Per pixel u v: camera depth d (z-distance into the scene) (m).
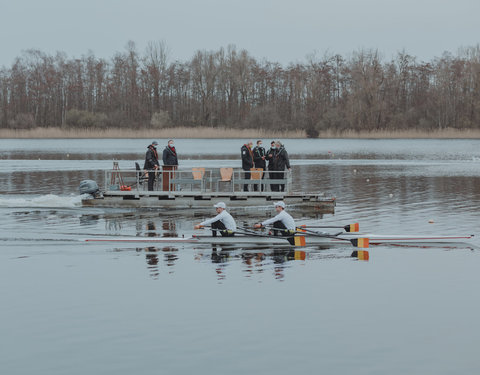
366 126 103.31
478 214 22.45
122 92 121.12
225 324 10.88
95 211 23.58
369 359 9.48
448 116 108.31
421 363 9.34
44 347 9.97
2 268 14.70
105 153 61.09
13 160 50.69
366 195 28.44
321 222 20.97
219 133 95.19
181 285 13.25
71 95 121.25
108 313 11.46
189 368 9.18
